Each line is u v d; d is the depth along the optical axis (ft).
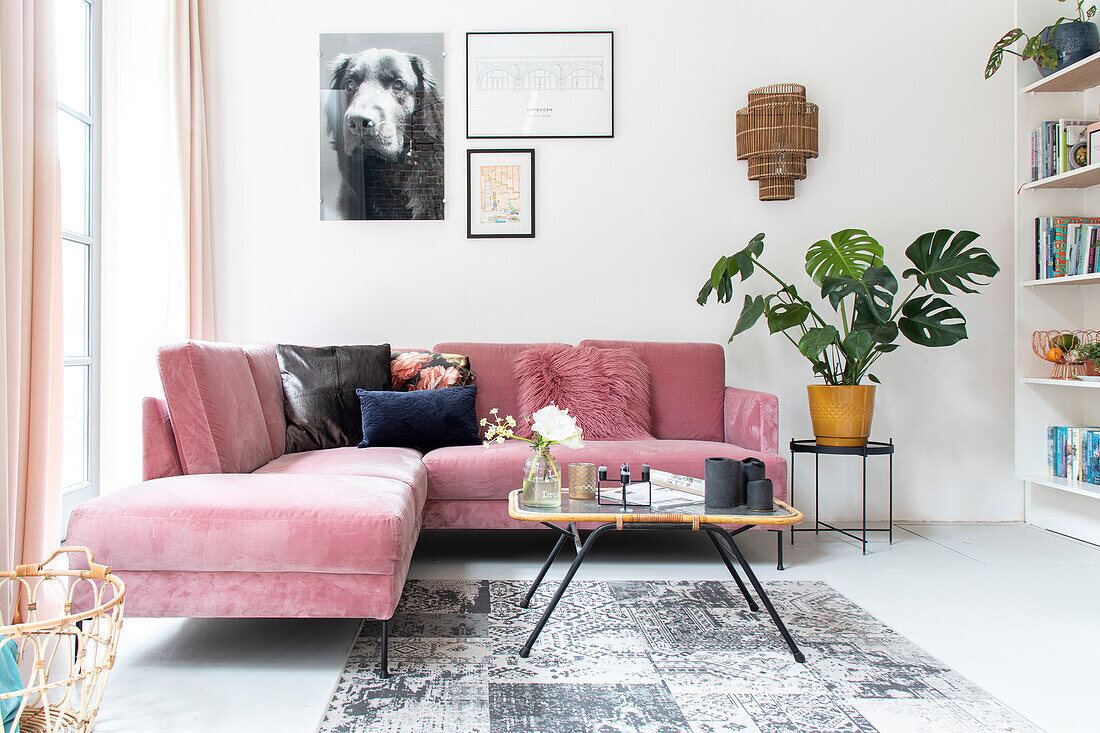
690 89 12.53
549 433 7.00
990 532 11.67
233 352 8.84
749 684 6.02
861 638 7.01
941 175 12.60
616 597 8.24
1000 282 12.61
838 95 12.52
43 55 7.47
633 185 12.53
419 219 12.45
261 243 12.32
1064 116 11.87
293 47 12.34
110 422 10.34
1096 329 11.68
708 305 12.57
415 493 7.89
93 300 10.07
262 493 6.45
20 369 7.07
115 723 5.36
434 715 5.49
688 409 11.61
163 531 6.00
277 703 5.68
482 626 7.34
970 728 5.29
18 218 6.89
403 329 12.48
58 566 7.86
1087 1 11.77
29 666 6.21
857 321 10.61
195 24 11.53
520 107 12.48
